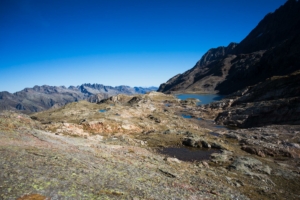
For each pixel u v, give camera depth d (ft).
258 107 287.48
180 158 139.13
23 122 151.94
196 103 593.01
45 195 45.19
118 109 303.89
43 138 109.50
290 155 150.00
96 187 55.72
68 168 64.59
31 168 58.49
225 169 119.75
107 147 125.59
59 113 285.43
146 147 161.27
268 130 212.02
